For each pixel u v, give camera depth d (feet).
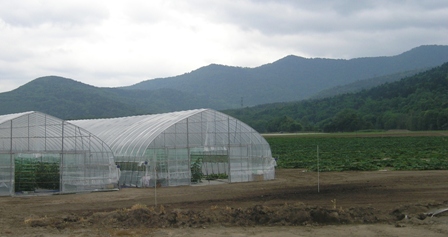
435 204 79.61
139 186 123.54
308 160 203.62
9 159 107.14
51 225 69.56
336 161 196.03
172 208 84.23
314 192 103.40
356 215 71.82
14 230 67.41
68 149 113.50
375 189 105.70
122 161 130.62
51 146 111.65
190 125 128.88
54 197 104.32
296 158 218.59
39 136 110.63
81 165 114.52
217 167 157.58
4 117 123.85
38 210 85.51
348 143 334.65
